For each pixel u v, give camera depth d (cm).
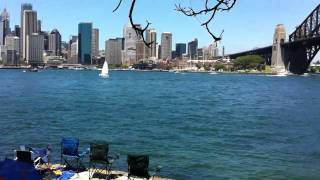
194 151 2758
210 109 5903
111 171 1947
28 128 3622
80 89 10831
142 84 14688
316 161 2520
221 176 2177
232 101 7594
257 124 4216
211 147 2909
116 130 3647
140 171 1673
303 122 4422
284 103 7219
